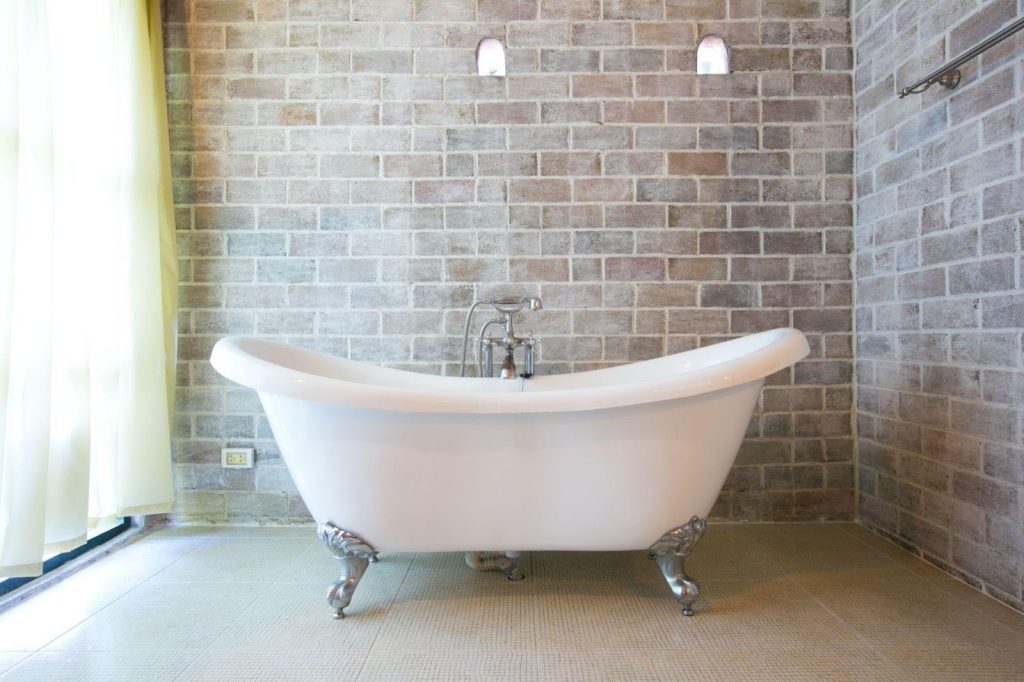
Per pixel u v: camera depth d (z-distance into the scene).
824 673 1.15
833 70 2.09
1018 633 1.29
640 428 1.32
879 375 1.93
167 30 2.07
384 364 2.07
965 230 1.55
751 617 1.37
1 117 1.22
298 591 1.53
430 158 2.07
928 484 1.70
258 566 1.70
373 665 1.18
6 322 1.22
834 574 1.62
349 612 1.41
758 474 2.07
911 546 1.78
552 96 2.08
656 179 2.08
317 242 2.07
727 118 2.08
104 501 1.70
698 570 1.65
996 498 1.45
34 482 1.31
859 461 2.04
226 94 2.07
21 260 1.33
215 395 2.06
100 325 1.70
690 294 2.07
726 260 2.07
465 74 2.08
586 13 2.08
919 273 1.73
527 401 1.27
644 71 2.08
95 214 1.67
